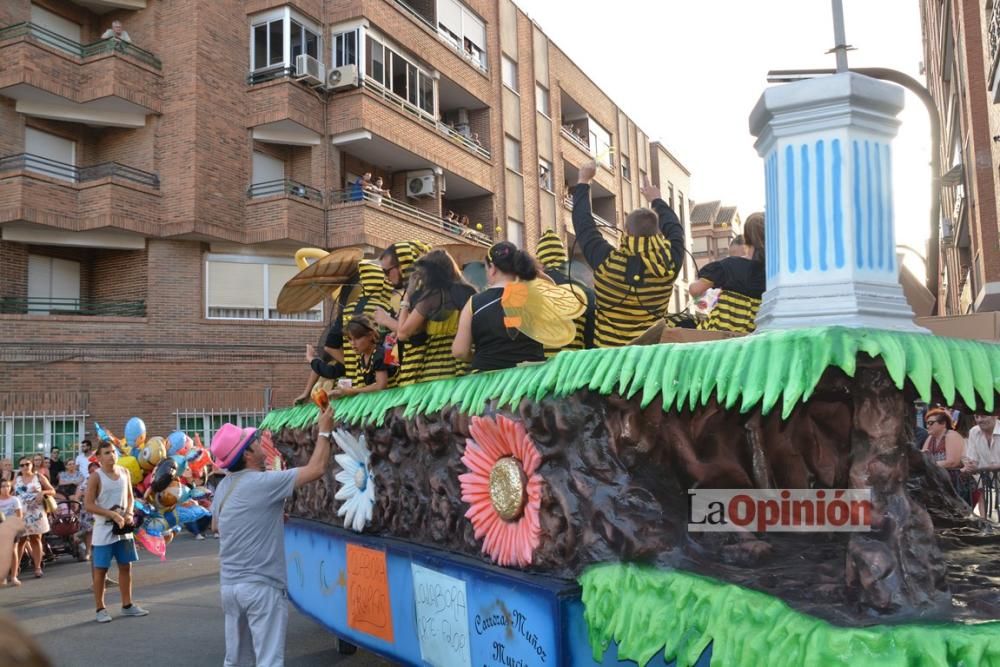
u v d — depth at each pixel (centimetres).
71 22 1981
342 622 489
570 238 3003
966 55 1464
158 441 985
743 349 231
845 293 240
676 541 282
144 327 1914
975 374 216
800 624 218
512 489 325
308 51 2091
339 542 495
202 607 837
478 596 340
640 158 3675
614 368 270
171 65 1953
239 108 2020
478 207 2591
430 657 385
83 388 1825
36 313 1891
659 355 257
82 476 1309
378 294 545
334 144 2100
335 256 616
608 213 3356
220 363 1972
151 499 917
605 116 3366
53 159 1928
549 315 388
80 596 910
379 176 2325
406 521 436
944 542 344
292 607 816
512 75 2780
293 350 2061
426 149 2253
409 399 409
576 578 297
